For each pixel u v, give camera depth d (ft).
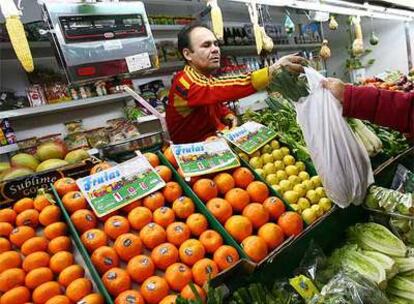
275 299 3.50
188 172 4.00
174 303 2.93
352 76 20.44
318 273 3.90
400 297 4.14
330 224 4.44
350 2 11.15
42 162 5.92
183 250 3.34
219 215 3.69
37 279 2.96
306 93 4.43
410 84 7.34
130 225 3.55
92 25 5.57
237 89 5.00
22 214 3.43
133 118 10.89
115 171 3.90
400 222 4.83
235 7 15.38
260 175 4.38
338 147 4.27
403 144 6.27
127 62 5.90
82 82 5.56
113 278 3.01
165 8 13.08
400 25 19.38
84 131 10.34
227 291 3.34
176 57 12.53
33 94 9.09
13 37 4.61
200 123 6.09
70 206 3.56
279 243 3.66
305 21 18.97
